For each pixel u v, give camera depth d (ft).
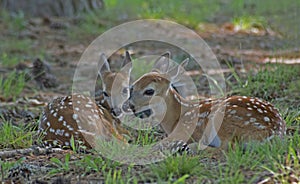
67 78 55.72
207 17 85.61
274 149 28.91
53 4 85.10
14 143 34.19
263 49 64.85
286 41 65.10
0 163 29.78
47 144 33.73
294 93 43.01
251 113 31.60
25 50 66.59
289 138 31.83
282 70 47.14
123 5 93.09
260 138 30.96
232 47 66.64
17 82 51.34
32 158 31.32
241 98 32.71
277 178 26.37
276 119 31.89
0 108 43.73
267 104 32.68
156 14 84.64
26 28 77.41
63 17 85.10
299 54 57.21
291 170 26.99
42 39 73.15
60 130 33.45
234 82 48.42
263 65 54.34
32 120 40.32
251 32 75.61
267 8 83.35
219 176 26.96
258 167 27.63
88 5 87.51
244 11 86.02
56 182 27.35
